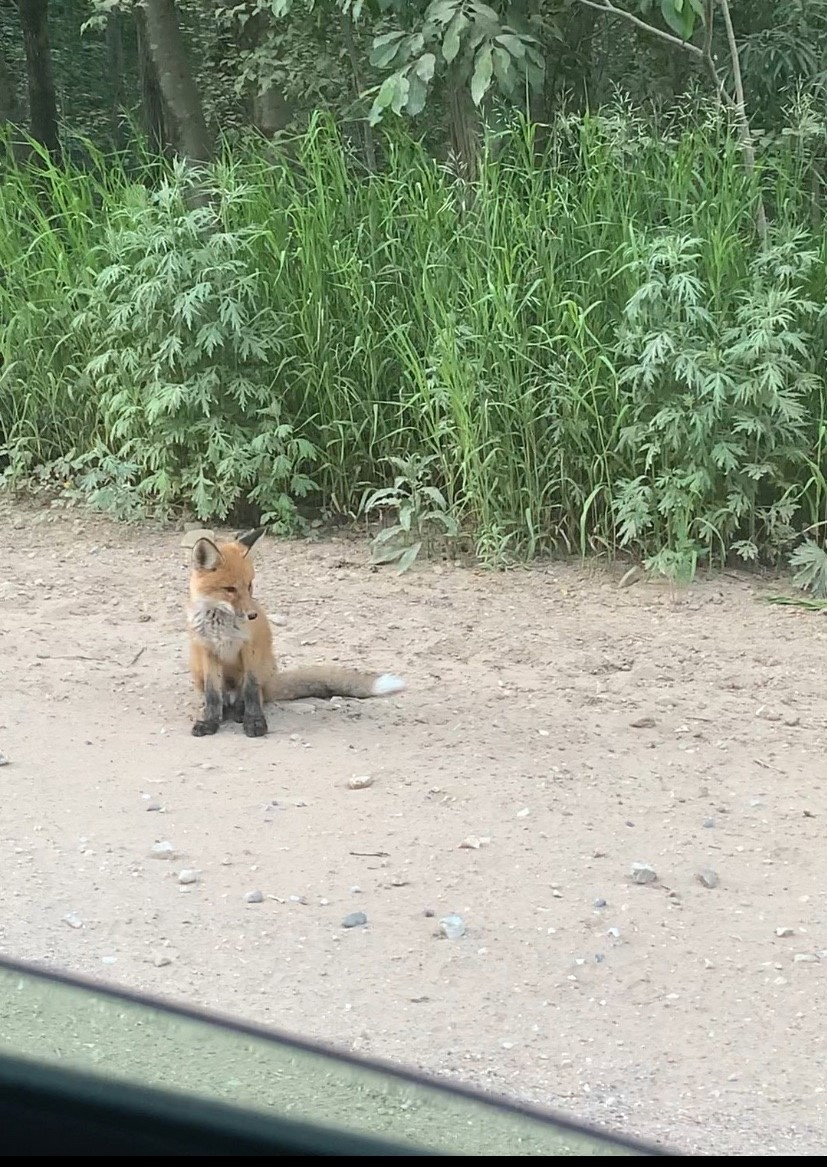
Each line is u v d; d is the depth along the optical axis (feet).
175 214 30.91
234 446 30.07
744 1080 10.76
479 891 14.24
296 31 37.68
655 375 26.40
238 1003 11.69
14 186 35.68
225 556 19.01
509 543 28.99
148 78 45.09
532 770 17.89
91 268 32.42
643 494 27.07
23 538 30.48
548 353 28.71
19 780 16.92
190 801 16.51
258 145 36.81
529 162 29.94
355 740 18.93
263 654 19.52
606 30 36.35
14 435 34.04
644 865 14.87
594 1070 10.84
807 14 33.50
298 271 31.45
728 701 20.99
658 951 13.03
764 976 12.61
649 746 18.98
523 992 12.17
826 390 28.02
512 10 31.24
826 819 16.55
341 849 15.20
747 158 29.73
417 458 29.99
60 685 20.88
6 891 13.78
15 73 56.80
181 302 28.91
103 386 32.14
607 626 24.73
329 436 30.94
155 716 19.77
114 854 14.87
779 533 27.61
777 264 27.63
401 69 30.19
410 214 30.99
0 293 33.63
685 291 26.18
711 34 31.14
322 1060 6.02
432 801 16.70
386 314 30.99
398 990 12.12
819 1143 9.80
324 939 13.08
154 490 32.01
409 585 27.27
